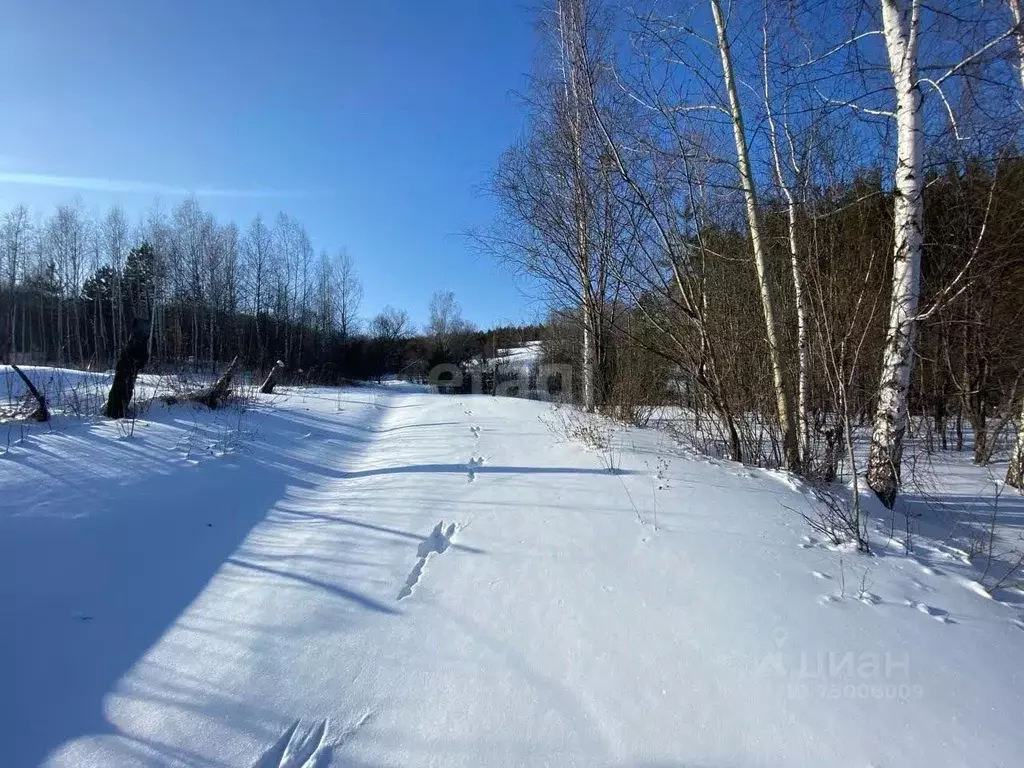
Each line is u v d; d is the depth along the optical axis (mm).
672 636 2945
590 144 10227
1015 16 5574
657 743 2215
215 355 37375
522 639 2977
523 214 12375
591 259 11969
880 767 2078
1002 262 8328
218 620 3225
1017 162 7207
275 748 2250
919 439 11078
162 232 37406
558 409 12719
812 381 7023
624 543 4215
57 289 38062
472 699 2508
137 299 39312
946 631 3000
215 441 7535
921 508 5949
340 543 4441
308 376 31547
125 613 3246
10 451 5633
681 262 7293
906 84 5418
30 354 33812
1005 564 4219
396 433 10891
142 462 5961
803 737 2230
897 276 5570
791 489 5652
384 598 3496
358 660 2826
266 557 4164
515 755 2174
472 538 4457
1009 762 2109
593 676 2641
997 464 9461
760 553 3984
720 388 7277
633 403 10055
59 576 3488
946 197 8961
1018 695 2496
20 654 2771
